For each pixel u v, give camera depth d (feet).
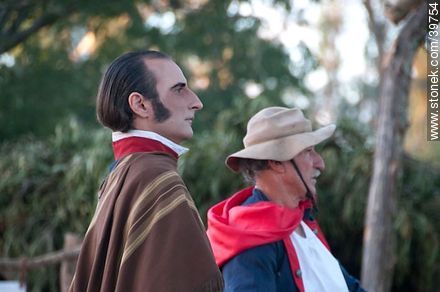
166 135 21.18
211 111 134.00
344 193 63.05
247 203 26.81
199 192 62.69
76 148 71.92
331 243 65.31
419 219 61.62
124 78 20.94
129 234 19.66
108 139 66.18
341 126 65.21
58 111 109.91
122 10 91.91
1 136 105.29
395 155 50.96
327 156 63.46
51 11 81.46
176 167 21.22
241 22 121.29
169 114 21.03
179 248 19.12
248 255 24.53
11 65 103.76
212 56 124.77
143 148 20.92
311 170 26.96
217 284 19.13
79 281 21.06
